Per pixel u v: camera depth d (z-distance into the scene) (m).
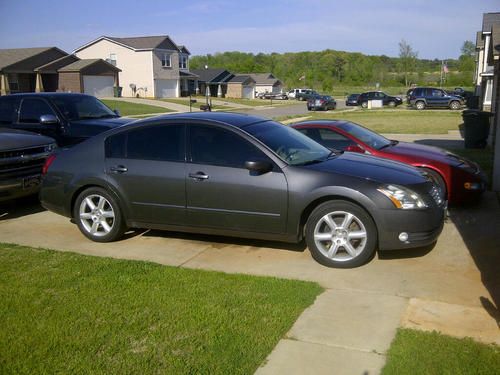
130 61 56.25
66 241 6.18
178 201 5.62
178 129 5.72
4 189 7.16
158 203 5.73
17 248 5.81
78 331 3.80
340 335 3.68
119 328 3.83
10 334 3.77
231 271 5.04
